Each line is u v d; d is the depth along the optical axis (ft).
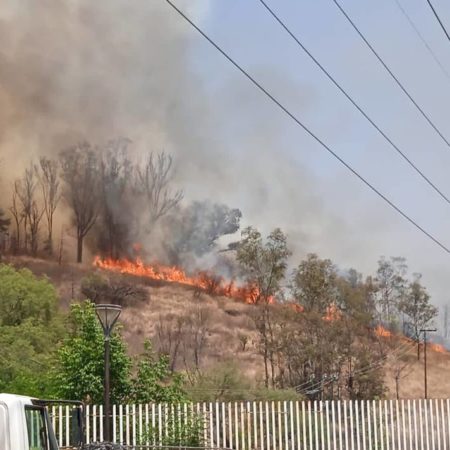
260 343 266.57
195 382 130.31
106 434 55.98
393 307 290.76
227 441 63.67
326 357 236.63
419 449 69.62
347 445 66.80
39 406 25.22
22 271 214.69
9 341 171.12
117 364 69.82
